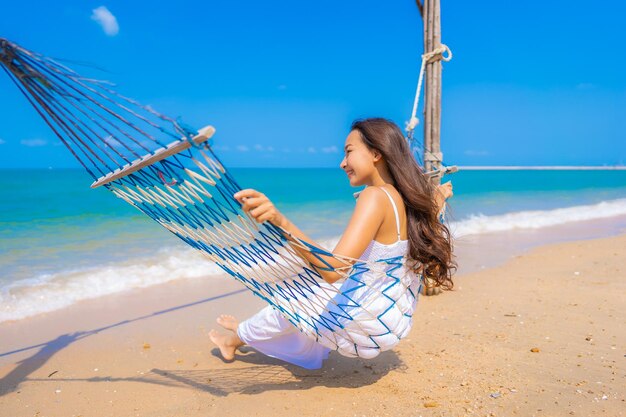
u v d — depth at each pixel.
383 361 3.40
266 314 3.09
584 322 4.13
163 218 2.51
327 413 2.68
